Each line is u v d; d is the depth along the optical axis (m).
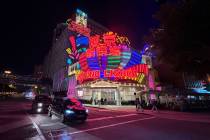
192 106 30.61
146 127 12.80
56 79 104.50
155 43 16.45
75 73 59.47
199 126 13.36
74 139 9.06
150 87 51.00
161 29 15.73
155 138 9.32
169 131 11.26
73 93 60.25
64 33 104.88
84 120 15.92
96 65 46.09
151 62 54.09
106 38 46.03
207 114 22.33
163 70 54.62
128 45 48.19
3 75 110.00
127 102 42.78
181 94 33.09
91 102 45.50
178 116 19.97
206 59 14.28
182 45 14.22
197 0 12.52
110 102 43.66
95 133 10.60
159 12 15.09
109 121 15.94
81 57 51.06
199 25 12.88
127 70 44.34
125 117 19.22
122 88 46.34
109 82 42.88
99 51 45.81
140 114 22.88
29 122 14.41
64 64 90.00
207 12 12.34
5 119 16.00
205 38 13.17
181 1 14.35
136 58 48.81
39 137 9.20
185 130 11.63
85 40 65.88
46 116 18.89
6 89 110.50
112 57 45.47
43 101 22.44
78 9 103.62
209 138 9.30
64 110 14.70
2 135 9.54
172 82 53.69
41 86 122.75
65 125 13.55
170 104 30.58
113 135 10.04
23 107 30.67
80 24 102.19
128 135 10.05
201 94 37.22
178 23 13.79
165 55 15.99
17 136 9.38
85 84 45.34
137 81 46.06
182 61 15.23
